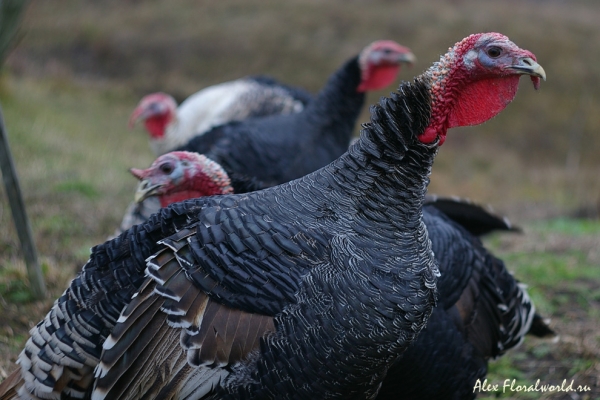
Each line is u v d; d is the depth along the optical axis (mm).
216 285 8641
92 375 9391
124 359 8695
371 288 8539
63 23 63500
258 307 8547
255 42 61594
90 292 9344
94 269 9469
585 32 67250
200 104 28359
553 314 18109
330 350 8484
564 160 52938
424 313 8891
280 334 8500
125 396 8805
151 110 28734
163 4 67250
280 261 8648
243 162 16312
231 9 66188
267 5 66438
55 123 38031
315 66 59250
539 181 47781
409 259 8797
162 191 11867
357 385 8805
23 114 37906
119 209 23453
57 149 30656
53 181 25297
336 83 18141
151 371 8703
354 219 8773
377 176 8758
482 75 9094
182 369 8641
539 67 8945
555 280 19969
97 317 9250
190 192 11977
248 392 8641
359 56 19031
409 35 62312
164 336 8664
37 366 9336
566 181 47219
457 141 53219
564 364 15648
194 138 17125
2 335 14750
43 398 9352
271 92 23906
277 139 16891
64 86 51406
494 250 22906
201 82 57906
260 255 8656
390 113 8758
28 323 15281
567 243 23609
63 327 9328
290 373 8547
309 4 66250
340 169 8953
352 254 8617
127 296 9211
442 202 13477
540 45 63844
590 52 64062
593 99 59156
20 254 18531
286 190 9172
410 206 8852
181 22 64312
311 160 17250
